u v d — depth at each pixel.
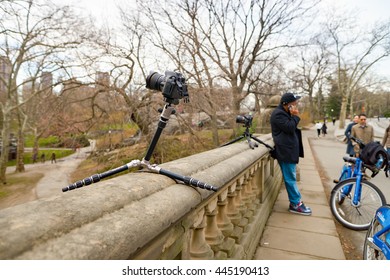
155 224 0.90
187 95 1.46
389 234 2.16
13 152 34.25
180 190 1.23
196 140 9.84
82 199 0.86
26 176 21.23
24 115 26.30
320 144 17.80
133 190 1.02
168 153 9.22
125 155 8.84
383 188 6.27
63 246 0.65
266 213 3.90
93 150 9.55
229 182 2.05
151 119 8.98
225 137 12.17
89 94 10.57
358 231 3.70
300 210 4.16
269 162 4.57
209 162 1.90
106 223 0.78
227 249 2.02
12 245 0.60
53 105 10.57
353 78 33.59
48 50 15.62
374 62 31.88
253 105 17.22
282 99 3.92
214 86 11.78
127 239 0.76
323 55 34.62
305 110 41.03
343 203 4.01
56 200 0.83
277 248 3.10
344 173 4.71
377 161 3.72
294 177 4.18
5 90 24.02
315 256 2.93
